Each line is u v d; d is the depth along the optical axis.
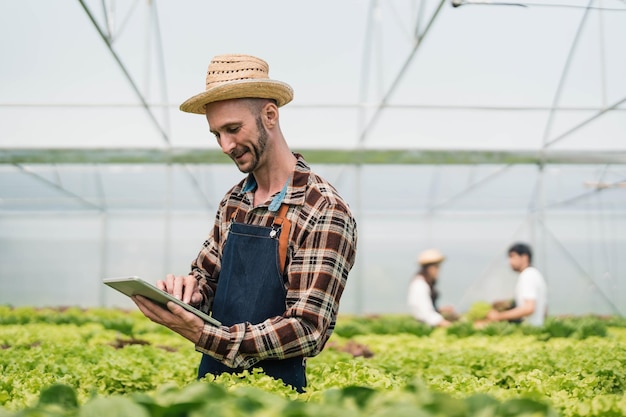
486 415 2.60
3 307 21.58
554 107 16.38
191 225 27.73
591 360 6.93
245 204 4.84
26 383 4.61
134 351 7.76
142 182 23.47
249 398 2.74
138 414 2.55
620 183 21.58
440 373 6.52
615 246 24.80
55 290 27.58
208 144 17.98
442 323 15.05
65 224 27.69
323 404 2.74
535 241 26.31
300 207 4.54
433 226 27.31
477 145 18.16
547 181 22.31
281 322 4.32
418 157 18.20
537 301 13.91
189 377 6.09
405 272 27.45
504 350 9.62
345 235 4.50
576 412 3.61
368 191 24.08
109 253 27.66
